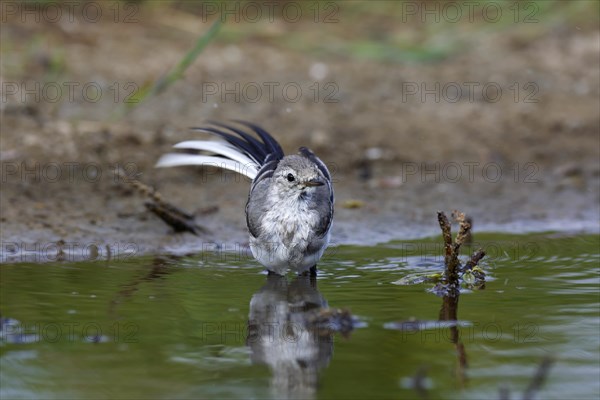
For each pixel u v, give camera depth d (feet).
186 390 25.82
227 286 36.09
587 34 74.64
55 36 64.80
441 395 25.67
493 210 48.47
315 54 68.44
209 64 64.64
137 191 47.34
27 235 41.75
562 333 30.63
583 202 49.93
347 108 60.08
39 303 33.17
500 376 27.07
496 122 59.82
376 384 26.35
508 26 75.36
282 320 31.89
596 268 38.83
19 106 54.65
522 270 38.58
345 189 50.49
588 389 26.17
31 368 27.30
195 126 54.90
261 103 59.21
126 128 53.98
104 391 25.67
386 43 70.64
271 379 26.73
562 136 58.23
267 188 38.14
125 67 61.46
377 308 33.40
